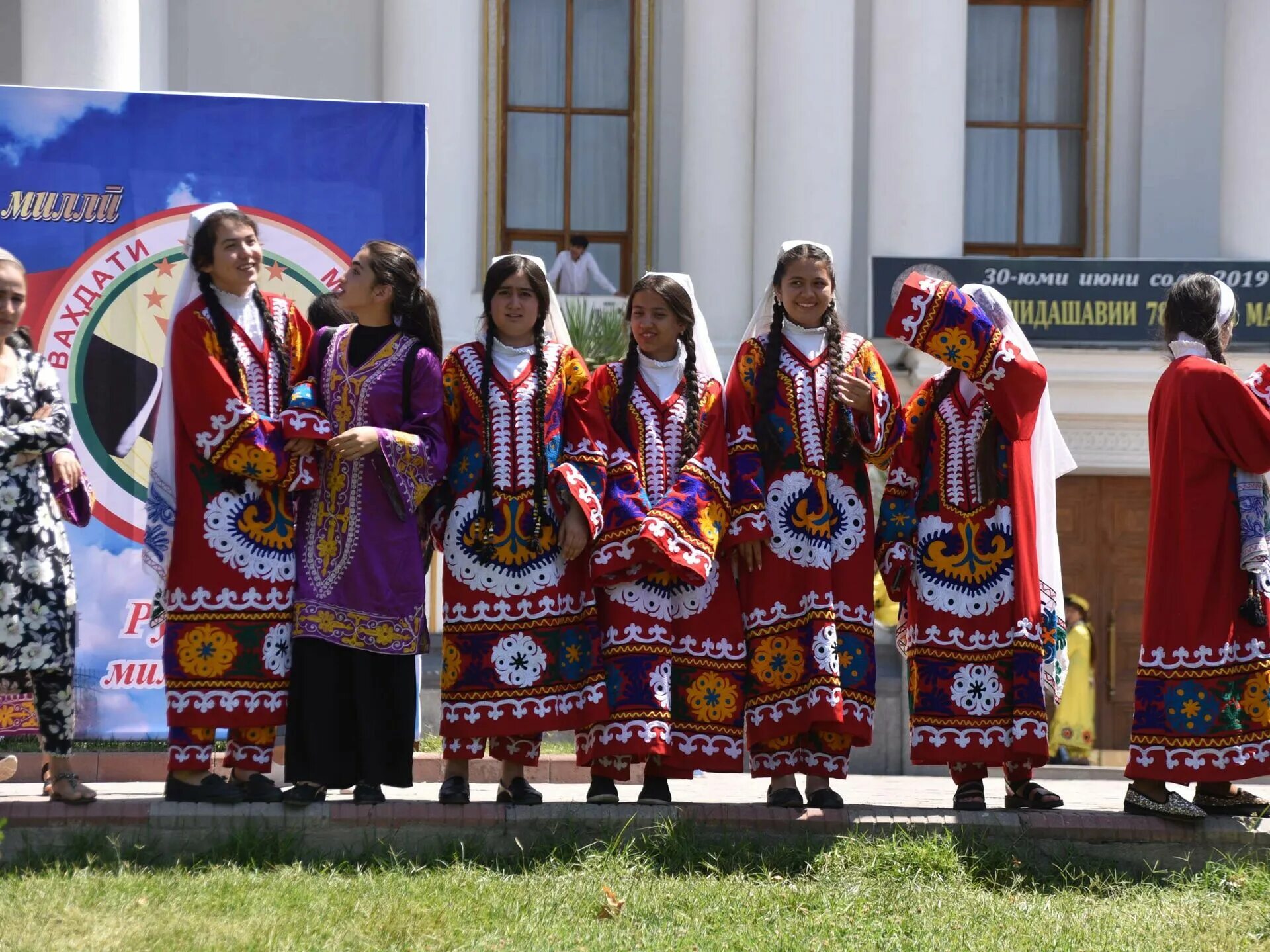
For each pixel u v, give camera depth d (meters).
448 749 7.29
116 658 9.12
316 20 18.89
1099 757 16.83
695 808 7.38
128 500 9.18
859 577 7.63
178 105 9.33
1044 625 8.01
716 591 7.57
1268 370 7.70
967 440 7.80
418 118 9.55
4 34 18.02
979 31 19.80
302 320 7.43
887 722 14.09
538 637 7.27
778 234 17.84
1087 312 16.94
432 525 7.52
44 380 7.20
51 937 5.62
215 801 7.08
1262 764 7.46
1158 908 6.66
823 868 6.91
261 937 5.71
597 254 19.38
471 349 7.51
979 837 7.39
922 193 18.00
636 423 7.61
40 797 7.41
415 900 6.25
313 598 7.05
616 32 19.42
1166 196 19.33
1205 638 7.56
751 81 18.36
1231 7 18.36
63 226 9.19
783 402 7.66
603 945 5.84
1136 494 17.72
